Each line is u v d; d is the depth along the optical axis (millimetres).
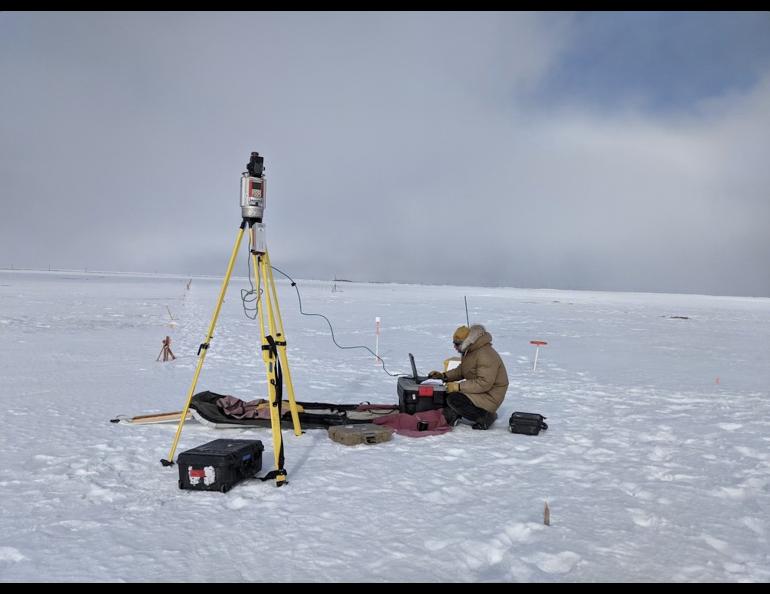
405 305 34562
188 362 10633
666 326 23562
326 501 3727
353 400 7535
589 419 6402
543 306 38438
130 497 3775
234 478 3951
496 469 4488
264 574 2748
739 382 9609
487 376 5730
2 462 4480
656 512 3641
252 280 4387
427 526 3350
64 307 24281
